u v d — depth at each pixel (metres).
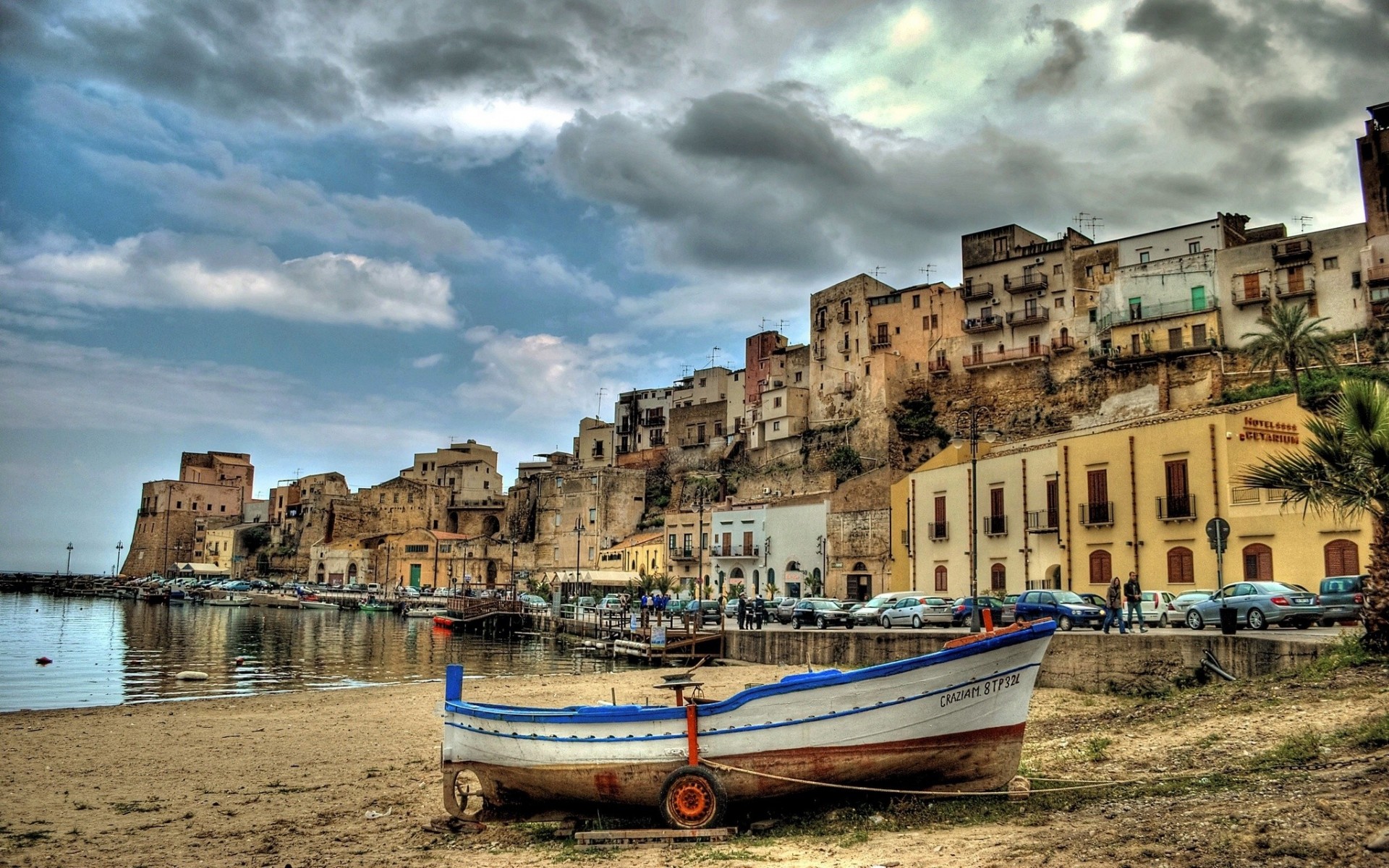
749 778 14.68
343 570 136.62
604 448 141.75
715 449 116.94
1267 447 39.50
